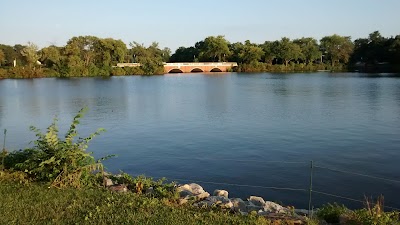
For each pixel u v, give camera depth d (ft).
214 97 176.76
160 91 209.67
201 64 440.86
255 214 30.42
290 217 29.86
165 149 76.69
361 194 50.11
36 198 30.83
